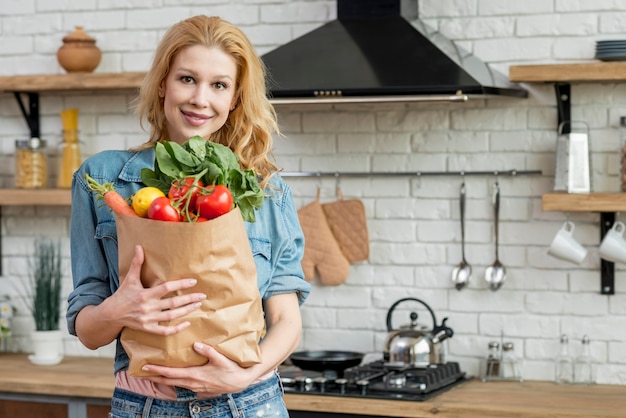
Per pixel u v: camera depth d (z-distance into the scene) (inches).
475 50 156.3
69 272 176.6
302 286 89.5
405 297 160.7
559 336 153.9
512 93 145.6
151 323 73.3
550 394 141.0
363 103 153.2
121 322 74.4
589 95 151.3
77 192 85.0
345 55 143.4
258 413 84.0
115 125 173.8
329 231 161.8
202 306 73.9
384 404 132.7
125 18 172.6
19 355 176.1
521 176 154.9
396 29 146.7
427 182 159.3
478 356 157.3
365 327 162.6
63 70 175.9
